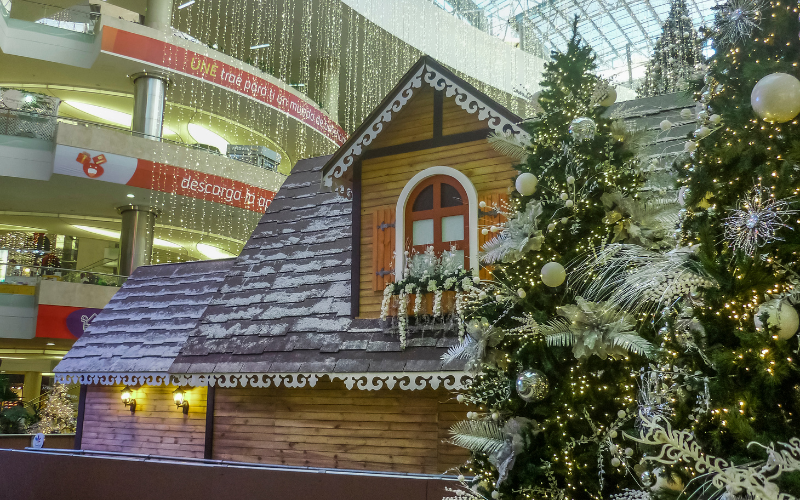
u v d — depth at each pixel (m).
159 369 9.94
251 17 27.77
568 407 4.73
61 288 22.84
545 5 33.16
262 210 25.80
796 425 3.09
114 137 22.33
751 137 3.36
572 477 4.64
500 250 5.30
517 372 5.16
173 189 23.30
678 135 8.66
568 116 5.55
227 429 10.09
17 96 22.02
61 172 21.25
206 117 28.59
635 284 4.01
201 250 32.53
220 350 9.52
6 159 21.33
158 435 11.11
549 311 5.05
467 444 5.11
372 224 8.99
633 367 4.76
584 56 5.80
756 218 3.16
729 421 3.04
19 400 21.98
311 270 10.02
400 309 8.15
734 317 3.24
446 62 29.11
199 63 24.70
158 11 25.05
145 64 23.67
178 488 8.52
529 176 5.32
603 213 5.17
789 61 3.41
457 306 7.56
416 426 8.59
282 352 8.93
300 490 7.71
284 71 32.94
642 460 3.98
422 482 7.04
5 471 9.99
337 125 31.81
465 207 8.17
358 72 32.66
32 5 24.38
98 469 9.24
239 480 8.12
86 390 12.20
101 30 22.86
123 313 12.31
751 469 2.93
